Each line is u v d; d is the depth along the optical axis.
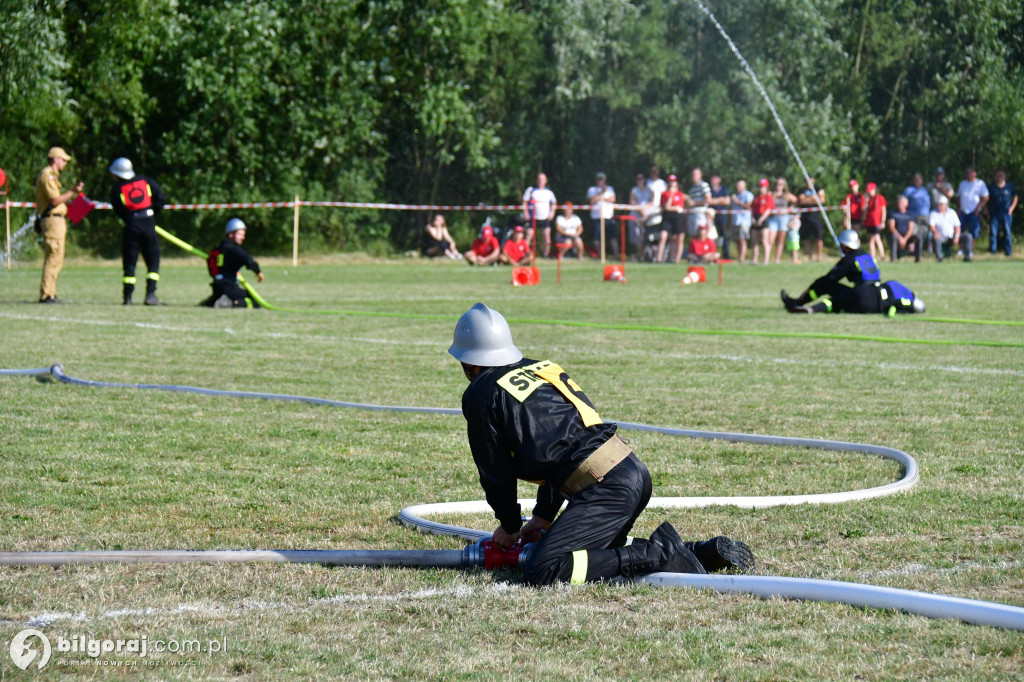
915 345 38.28
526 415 13.93
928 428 23.55
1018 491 18.17
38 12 89.44
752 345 38.31
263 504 17.66
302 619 12.47
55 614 12.57
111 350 36.12
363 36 105.31
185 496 18.06
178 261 97.56
